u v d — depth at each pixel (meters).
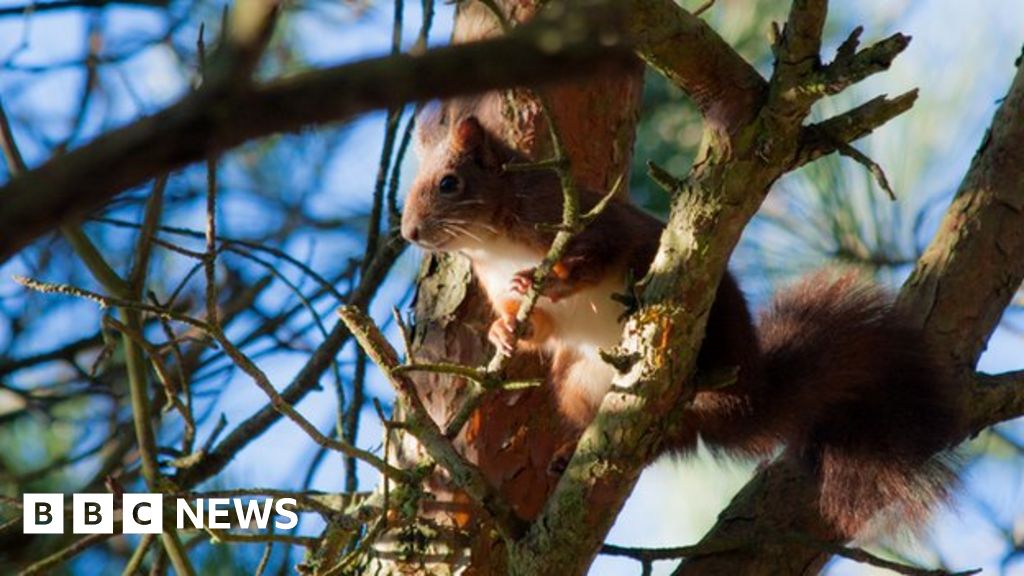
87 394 11.50
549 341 8.77
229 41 2.22
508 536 6.91
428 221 9.19
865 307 9.15
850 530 8.76
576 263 8.66
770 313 9.27
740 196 6.29
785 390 8.83
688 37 6.07
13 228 2.12
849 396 8.93
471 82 2.23
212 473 9.61
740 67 6.22
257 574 8.30
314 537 8.19
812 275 9.52
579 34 2.26
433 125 10.32
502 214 9.27
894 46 5.82
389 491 7.74
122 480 10.52
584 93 9.05
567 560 6.78
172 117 2.18
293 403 10.02
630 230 8.94
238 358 6.82
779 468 8.97
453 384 8.53
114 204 11.34
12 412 11.78
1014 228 9.22
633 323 6.54
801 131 6.24
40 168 2.16
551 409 8.58
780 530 8.62
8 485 11.96
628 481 6.66
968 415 9.01
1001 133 9.45
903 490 8.84
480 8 8.77
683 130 12.12
